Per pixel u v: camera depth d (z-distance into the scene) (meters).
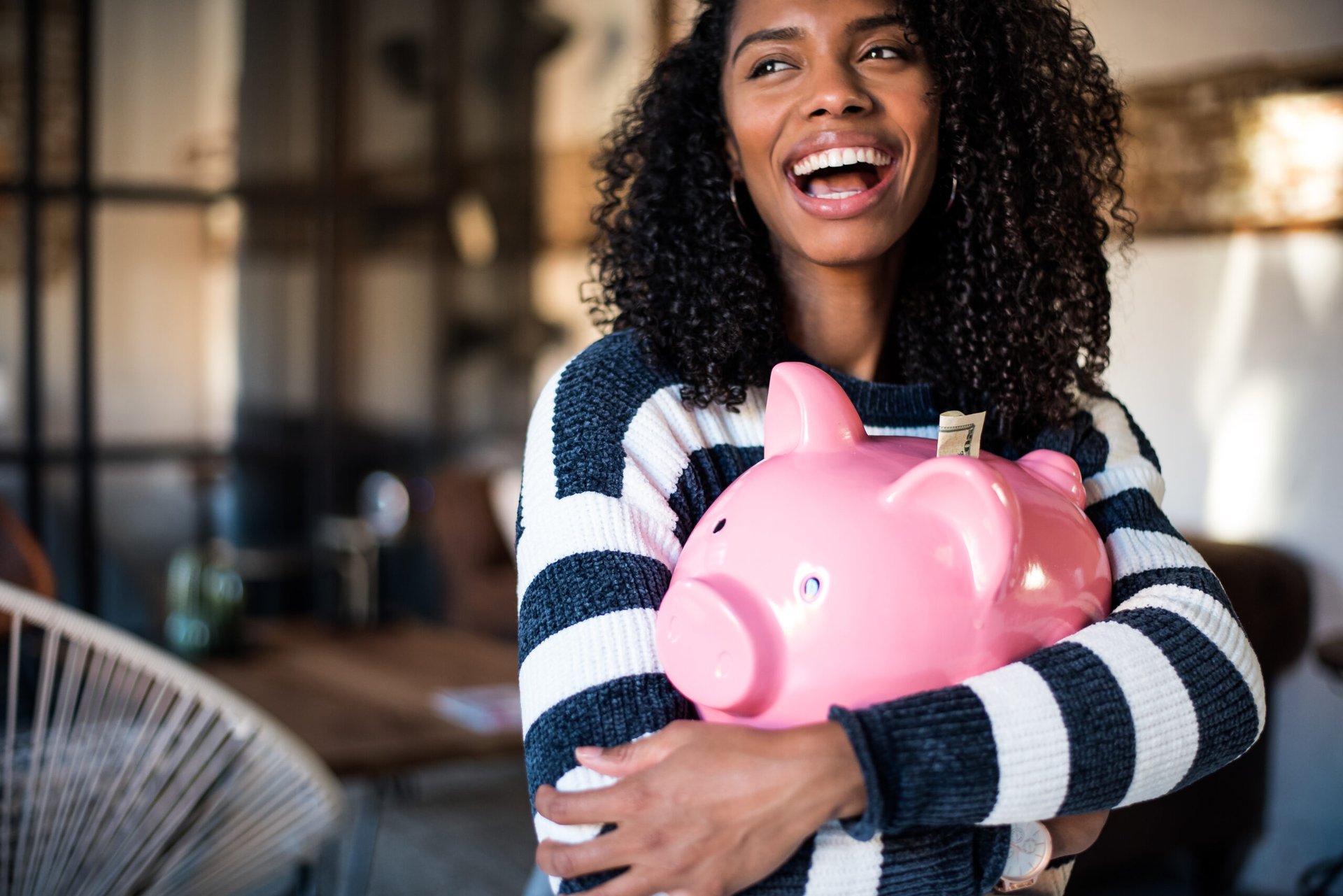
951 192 0.96
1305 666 3.18
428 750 2.44
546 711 0.75
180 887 1.64
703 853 0.66
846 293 0.94
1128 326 3.55
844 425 0.76
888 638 0.68
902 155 0.89
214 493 5.30
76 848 1.52
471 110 5.73
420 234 5.66
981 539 0.69
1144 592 0.83
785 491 0.73
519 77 5.78
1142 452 0.99
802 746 0.66
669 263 0.93
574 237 5.59
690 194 0.96
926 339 0.99
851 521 0.70
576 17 5.52
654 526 0.82
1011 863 0.74
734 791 0.66
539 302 5.85
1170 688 0.74
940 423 0.77
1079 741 0.69
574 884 0.69
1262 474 3.29
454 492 4.93
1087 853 2.93
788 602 0.69
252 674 3.07
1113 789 0.71
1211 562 3.07
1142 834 3.01
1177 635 0.77
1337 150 3.10
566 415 0.86
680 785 0.67
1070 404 0.97
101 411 5.07
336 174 5.46
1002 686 0.70
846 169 0.90
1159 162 3.45
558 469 0.84
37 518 4.93
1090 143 1.03
